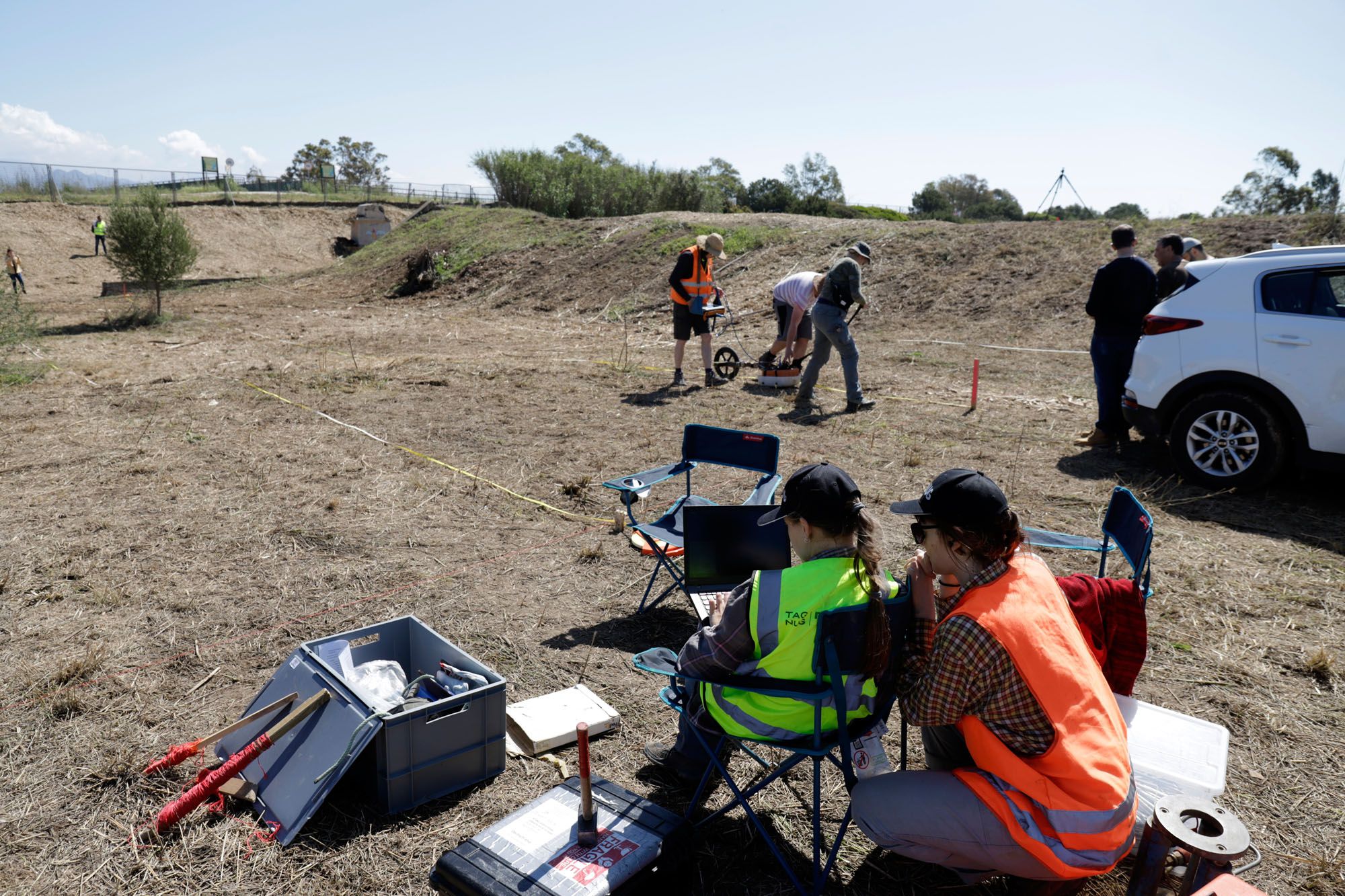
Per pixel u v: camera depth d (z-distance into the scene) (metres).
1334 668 3.94
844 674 2.41
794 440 7.85
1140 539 3.08
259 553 5.35
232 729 3.15
